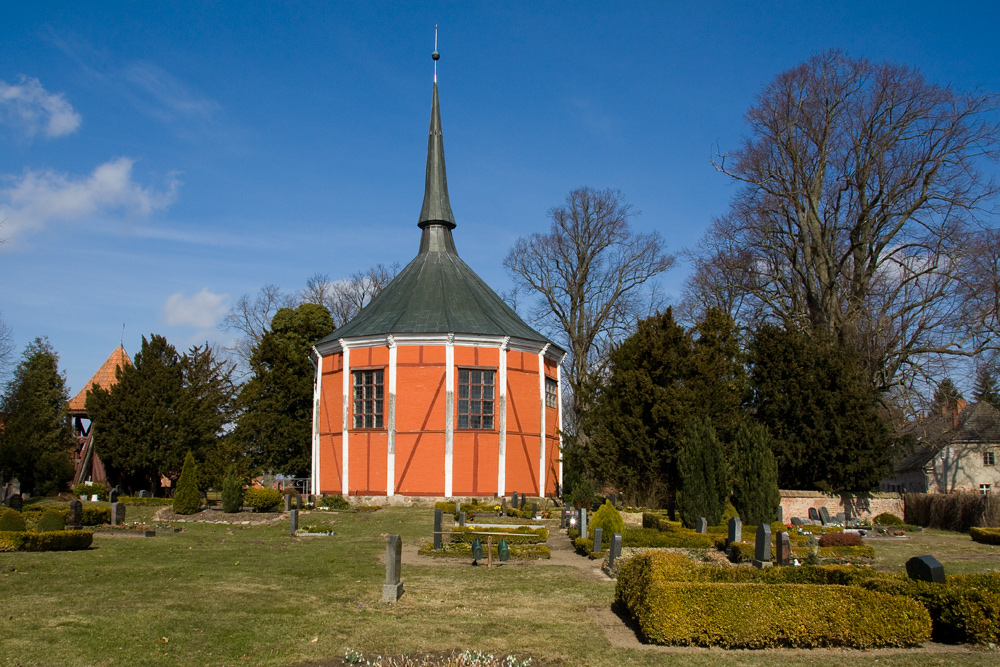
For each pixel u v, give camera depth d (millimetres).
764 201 44781
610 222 56344
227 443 46188
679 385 33562
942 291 40531
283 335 58375
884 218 41844
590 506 36969
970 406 60406
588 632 13469
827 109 42750
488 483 40938
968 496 33531
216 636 12484
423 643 12531
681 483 28609
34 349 45344
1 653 11156
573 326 57188
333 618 13953
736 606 12539
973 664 11484
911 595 13086
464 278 46688
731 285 47625
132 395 44438
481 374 41938
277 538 26531
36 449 42031
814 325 42719
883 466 36781
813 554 20562
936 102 40000
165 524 30375
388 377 41250
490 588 17453
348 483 41969
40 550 21266
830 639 12438
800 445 36312
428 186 48625
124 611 13883
